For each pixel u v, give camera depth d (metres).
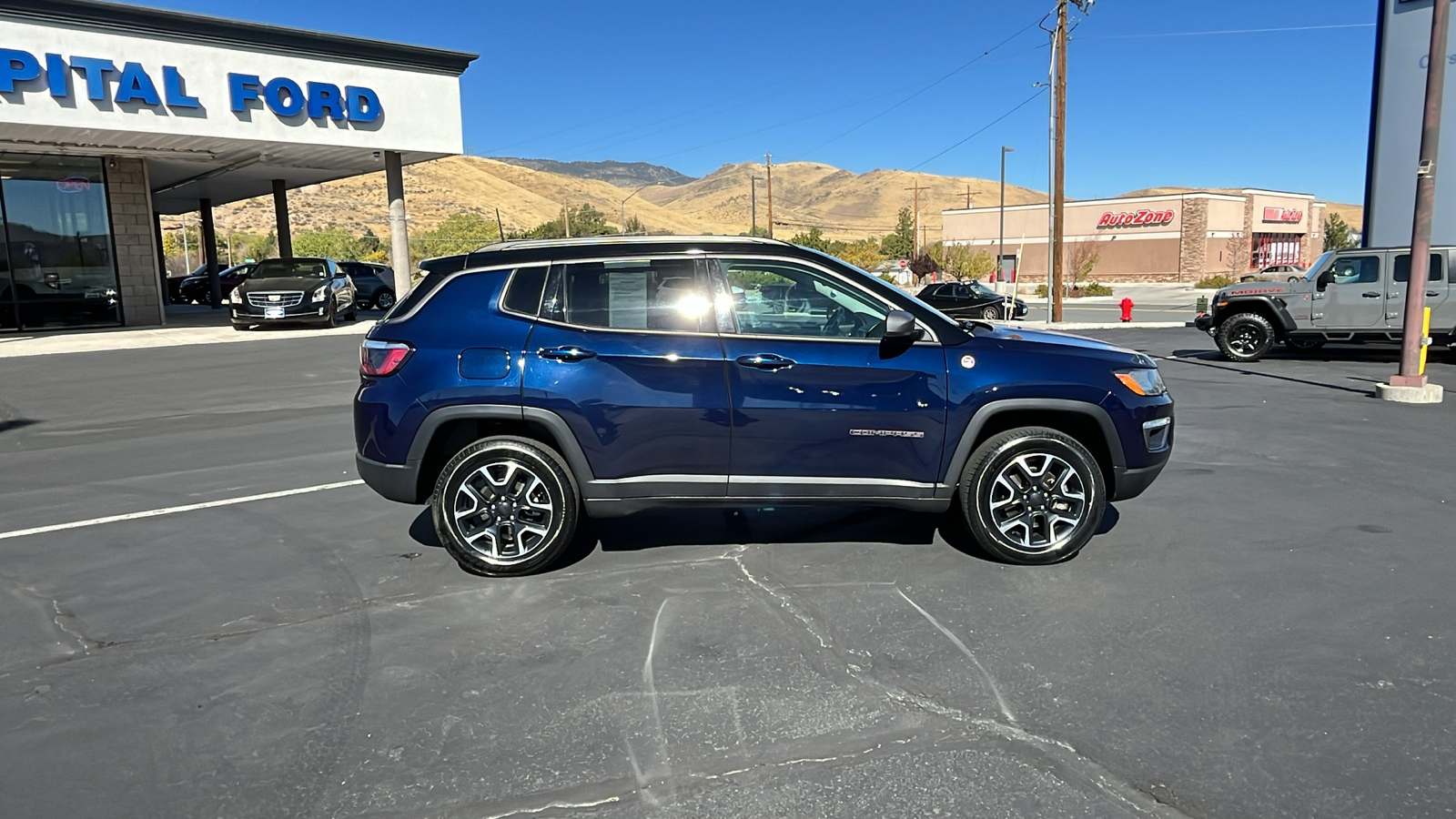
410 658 3.85
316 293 21.48
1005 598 4.40
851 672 3.65
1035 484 4.81
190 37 18.53
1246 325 15.02
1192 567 4.81
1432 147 10.02
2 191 20.78
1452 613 4.13
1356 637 3.90
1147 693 3.43
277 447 8.47
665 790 2.87
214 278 33.97
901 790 2.85
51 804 2.84
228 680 3.67
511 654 3.87
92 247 22.14
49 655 3.92
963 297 29.09
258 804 2.84
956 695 3.44
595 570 4.89
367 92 20.80
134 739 3.23
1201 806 2.74
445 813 2.78
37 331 21.31
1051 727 3.21
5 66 16.69
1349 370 13.59
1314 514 5.80
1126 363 4.84
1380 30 17.23
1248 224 64.81
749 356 4.64
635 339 4.69
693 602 4.41
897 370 4.68
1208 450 7.84
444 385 4.68
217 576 4.88
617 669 3.71
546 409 4.64
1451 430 8.63
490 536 4.79
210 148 20.94
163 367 14.78
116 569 5.01
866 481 4.76
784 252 4.76
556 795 2.85
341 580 4.80
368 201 126.25
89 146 20.16
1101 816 2.70
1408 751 3.01
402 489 4.79
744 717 3.31
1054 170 27.89
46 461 7.95
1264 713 3.27
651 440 4.68
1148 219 63.50
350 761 3.07
